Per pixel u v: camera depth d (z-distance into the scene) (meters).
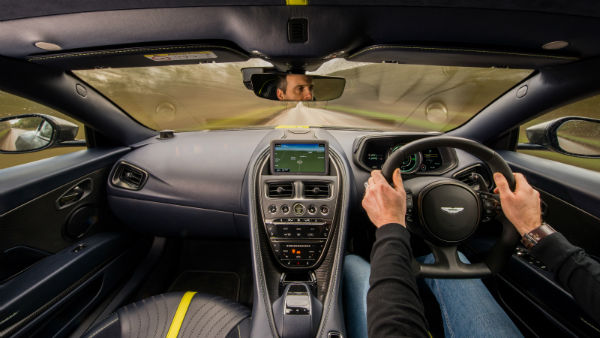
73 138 1.90
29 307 1.35
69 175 1.76
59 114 1.91
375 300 0.67
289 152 1.80
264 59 1.65
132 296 1.99
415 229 1.25
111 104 2.10
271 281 1.56
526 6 1.14
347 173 1.75
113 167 2.08
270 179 1.72
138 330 1.24
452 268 1.14
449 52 1.56
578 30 1.27
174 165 2.03
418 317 0.64
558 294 1.36
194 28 1.37
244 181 1.92
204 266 2.43
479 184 1.78
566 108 1.76
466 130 2.19
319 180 1.71
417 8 1.20
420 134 1.97
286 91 1.96
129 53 1.59
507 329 1.05
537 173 1.68
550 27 1.28
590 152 1.73
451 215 1.16
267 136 2.08
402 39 1.47
